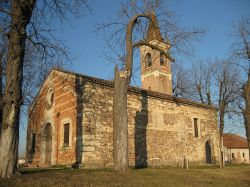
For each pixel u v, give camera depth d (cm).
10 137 1057
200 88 3797
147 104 2223
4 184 903
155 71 3897
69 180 1044
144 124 2155
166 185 1093
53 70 2231
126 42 1595
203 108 2744
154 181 1155
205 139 2670
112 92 1992
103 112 1900
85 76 1864
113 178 1148
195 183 1192
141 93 2194
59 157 1969
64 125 1992
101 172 1311
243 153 5597
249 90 1986
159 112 2297
